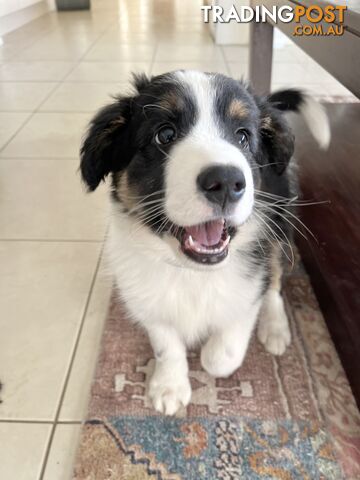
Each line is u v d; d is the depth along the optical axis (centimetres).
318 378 31
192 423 28
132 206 27
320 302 36
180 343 31
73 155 57
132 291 30
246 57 98
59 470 26
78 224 45
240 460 26
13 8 127
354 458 26
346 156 48
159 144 25
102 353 32
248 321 31
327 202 42
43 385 30
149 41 116
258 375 31
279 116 30
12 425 28
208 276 28
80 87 81
